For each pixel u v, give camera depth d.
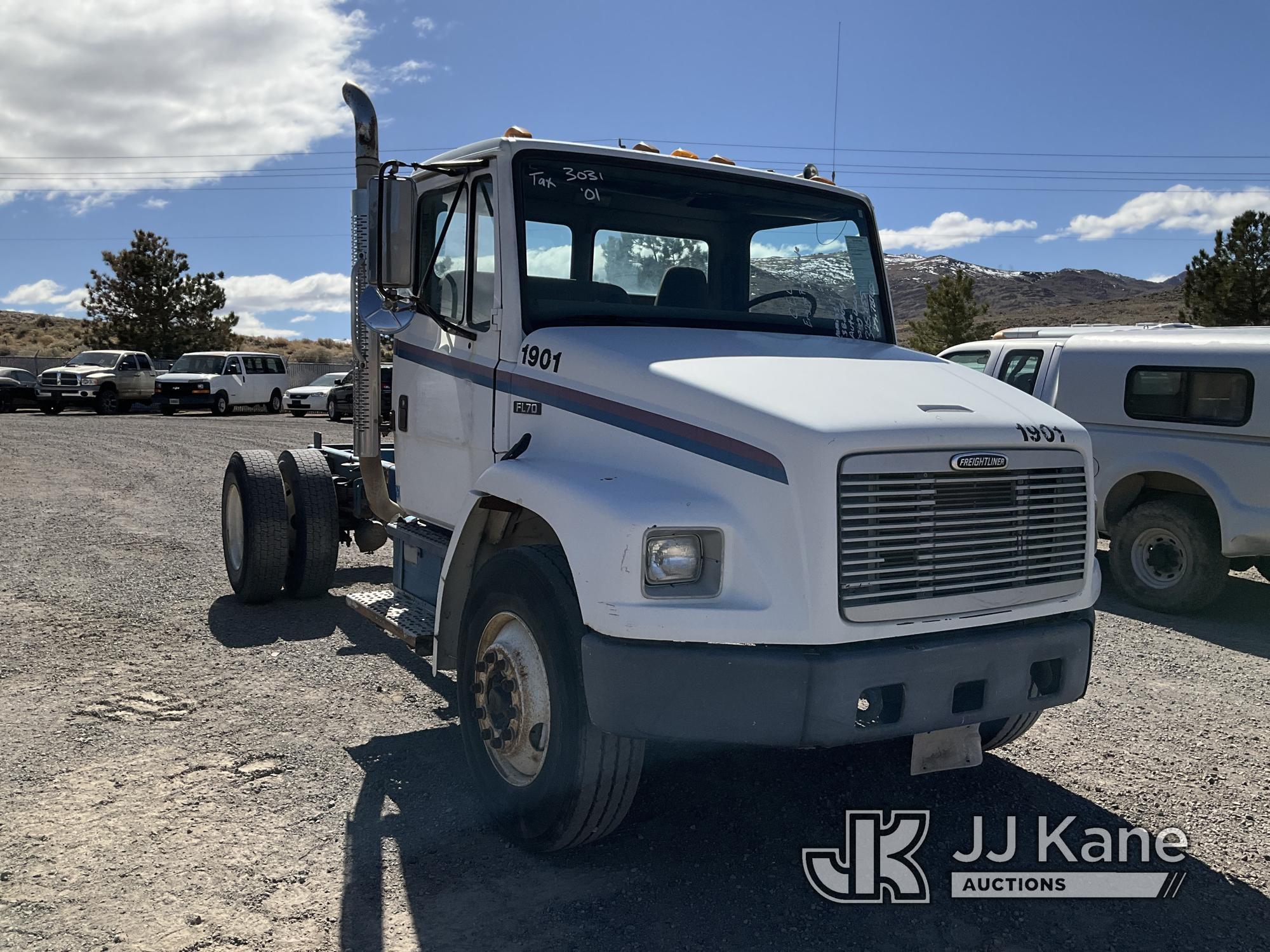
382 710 5.22
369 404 5.48
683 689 3.20
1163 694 5.79
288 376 37.19
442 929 3.23
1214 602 8.19
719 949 3.17
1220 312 28.30
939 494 3.34
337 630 6.69
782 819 4.10
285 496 7.15
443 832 3.91
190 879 3.50
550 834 3.58
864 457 3.20
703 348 3.99
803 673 3.13
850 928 3.31
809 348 4.24
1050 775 4.61
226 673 5.77
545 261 4.26
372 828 3.93
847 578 3.17
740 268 4.75
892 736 3.27
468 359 4.50
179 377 32.25
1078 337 8.60
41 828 3.85
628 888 3.53
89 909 3.30
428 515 4.93
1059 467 3.64
